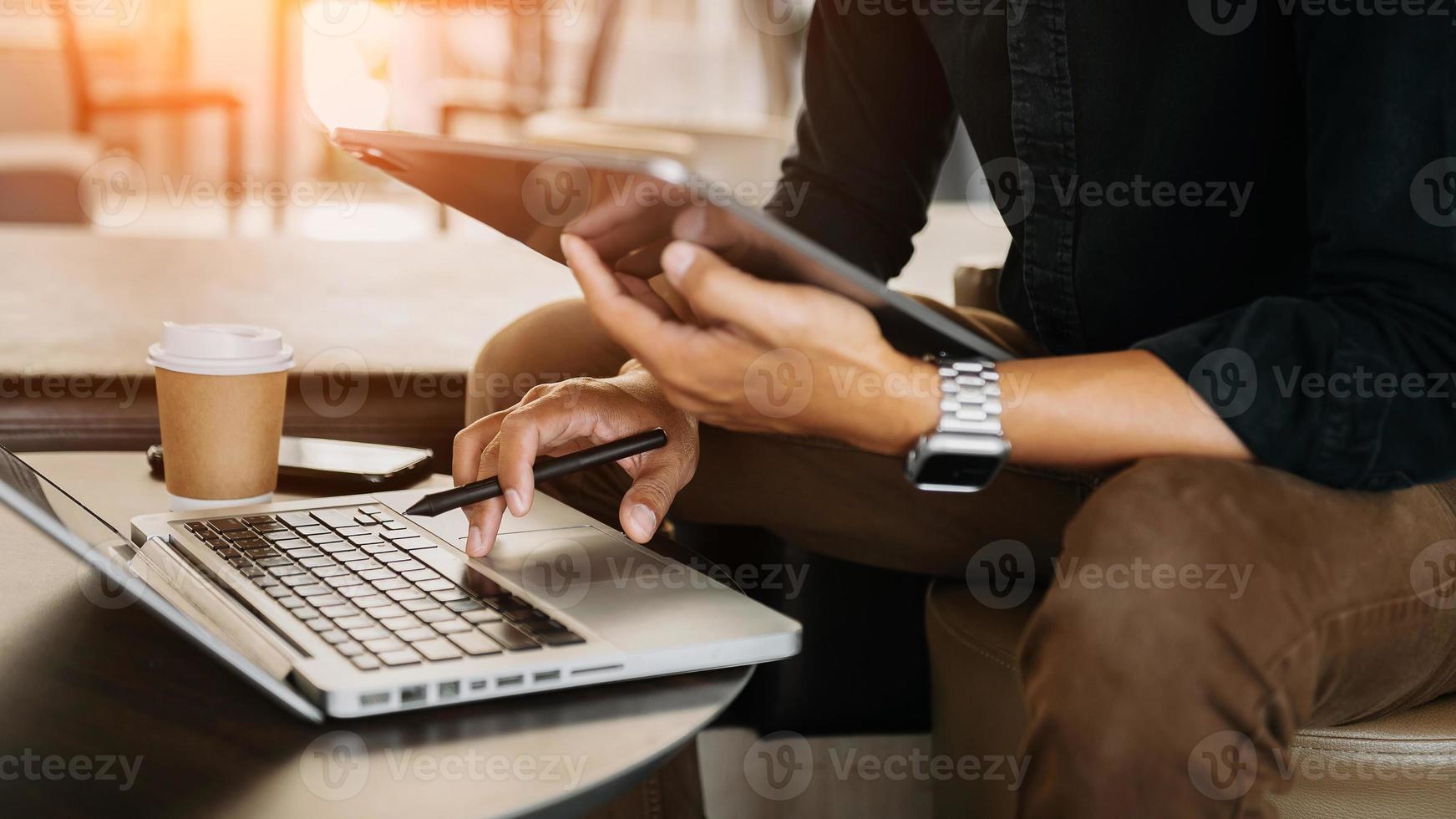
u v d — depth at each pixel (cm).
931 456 66
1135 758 56
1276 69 84
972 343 62
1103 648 57
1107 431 66
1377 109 67
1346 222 68
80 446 119
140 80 538
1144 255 92
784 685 119
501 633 60
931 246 334
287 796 48
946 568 103
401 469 96
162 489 92
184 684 58
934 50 115
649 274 67
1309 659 58
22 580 72
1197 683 56
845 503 100
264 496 87
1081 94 90
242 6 543
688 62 666
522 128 467
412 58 573
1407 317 66
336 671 54
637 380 86
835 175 119
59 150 353
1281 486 62
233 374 82
